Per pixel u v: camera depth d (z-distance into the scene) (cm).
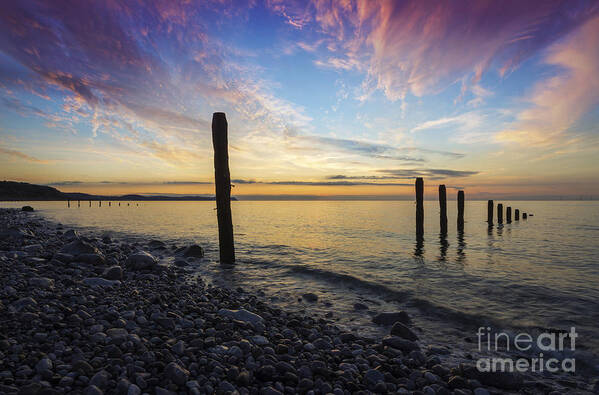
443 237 2150
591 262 1327
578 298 804
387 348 488
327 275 1023
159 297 626
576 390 397
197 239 1934
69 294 582
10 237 1425
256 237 2108
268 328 545
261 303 704
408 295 822
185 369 346
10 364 309
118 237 1989
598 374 438
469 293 848
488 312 700
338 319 653
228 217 1178
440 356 487
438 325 629
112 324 453
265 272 1073
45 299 530
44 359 319
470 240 2075
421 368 430
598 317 670
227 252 1186
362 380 385
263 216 5038
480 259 1386
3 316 423
